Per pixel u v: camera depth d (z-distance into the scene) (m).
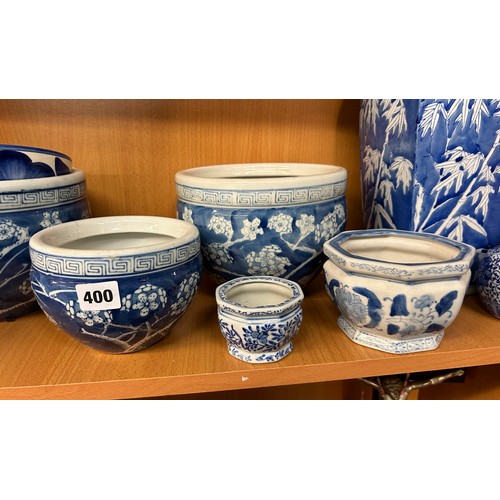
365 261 0.51
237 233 0.58
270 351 0.53
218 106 0.75
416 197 0.61
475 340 0.57
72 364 0.53
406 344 0.55
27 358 0.54
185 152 0.77
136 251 0.46
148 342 0.55
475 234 0.65
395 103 0.64
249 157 0.79
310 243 0.60
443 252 0.57
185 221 0.59
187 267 0.51
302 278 0.64
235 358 0.55
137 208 0.78
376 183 0.72
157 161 0.77
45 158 0.57
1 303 0.59
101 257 0.45
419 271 0.49
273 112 0.77
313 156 0.81
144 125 0.74
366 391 0.97
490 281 0.59
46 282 0.47
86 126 0.73
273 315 0.50
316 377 0.54
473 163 0.61
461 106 0.58
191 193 0.60
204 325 0.63
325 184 0.60
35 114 0.71
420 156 0.60
